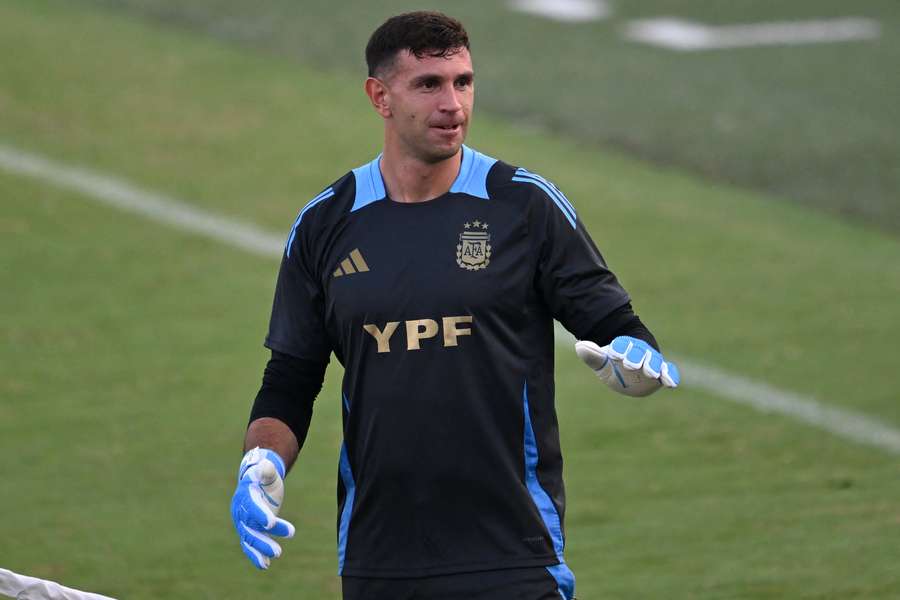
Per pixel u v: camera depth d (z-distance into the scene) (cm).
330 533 2064
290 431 1220
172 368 2692
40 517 2095
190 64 4638
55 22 4922
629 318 1182
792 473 2281
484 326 1167
